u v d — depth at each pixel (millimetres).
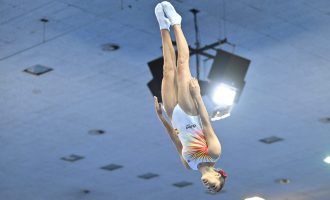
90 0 17797
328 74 21828
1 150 26391
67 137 25422
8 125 24281
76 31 19141
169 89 11594
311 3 18312
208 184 11258
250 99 23125
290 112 24250
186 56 11523
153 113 23719
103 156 27312
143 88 22125
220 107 18453
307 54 20750
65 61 20516
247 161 28672
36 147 26156
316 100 23453
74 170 28625
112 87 22016
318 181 31281
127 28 19109
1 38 19312
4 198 32156
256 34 19719
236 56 18188
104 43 19750
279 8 18500
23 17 18438
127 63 20781
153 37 19578
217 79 17969
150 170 28969
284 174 30344
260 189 32250
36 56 20172
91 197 32344
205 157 11234
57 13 18312
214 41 20016
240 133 25688
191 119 11297
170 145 26359
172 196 32594
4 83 21500
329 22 19234
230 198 33375
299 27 19453
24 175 29047
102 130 24938
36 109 23250
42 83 21609
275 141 26641
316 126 25406
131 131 25156
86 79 21500
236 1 18031
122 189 31281
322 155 28125
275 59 20969
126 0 17844
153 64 18688
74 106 23109
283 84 22359
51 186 30547
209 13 18578
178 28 11719
